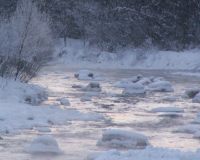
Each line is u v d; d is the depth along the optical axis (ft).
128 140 86.33
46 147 81.97
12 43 167.32
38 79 215.92
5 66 157.17
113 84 212.43
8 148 83.71
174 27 376.68
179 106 148.97
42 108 122.83
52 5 371.35
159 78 229.86
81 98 158.92
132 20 378.73
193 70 320.91
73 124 110.22
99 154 69.15
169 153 67.46
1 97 133.59
